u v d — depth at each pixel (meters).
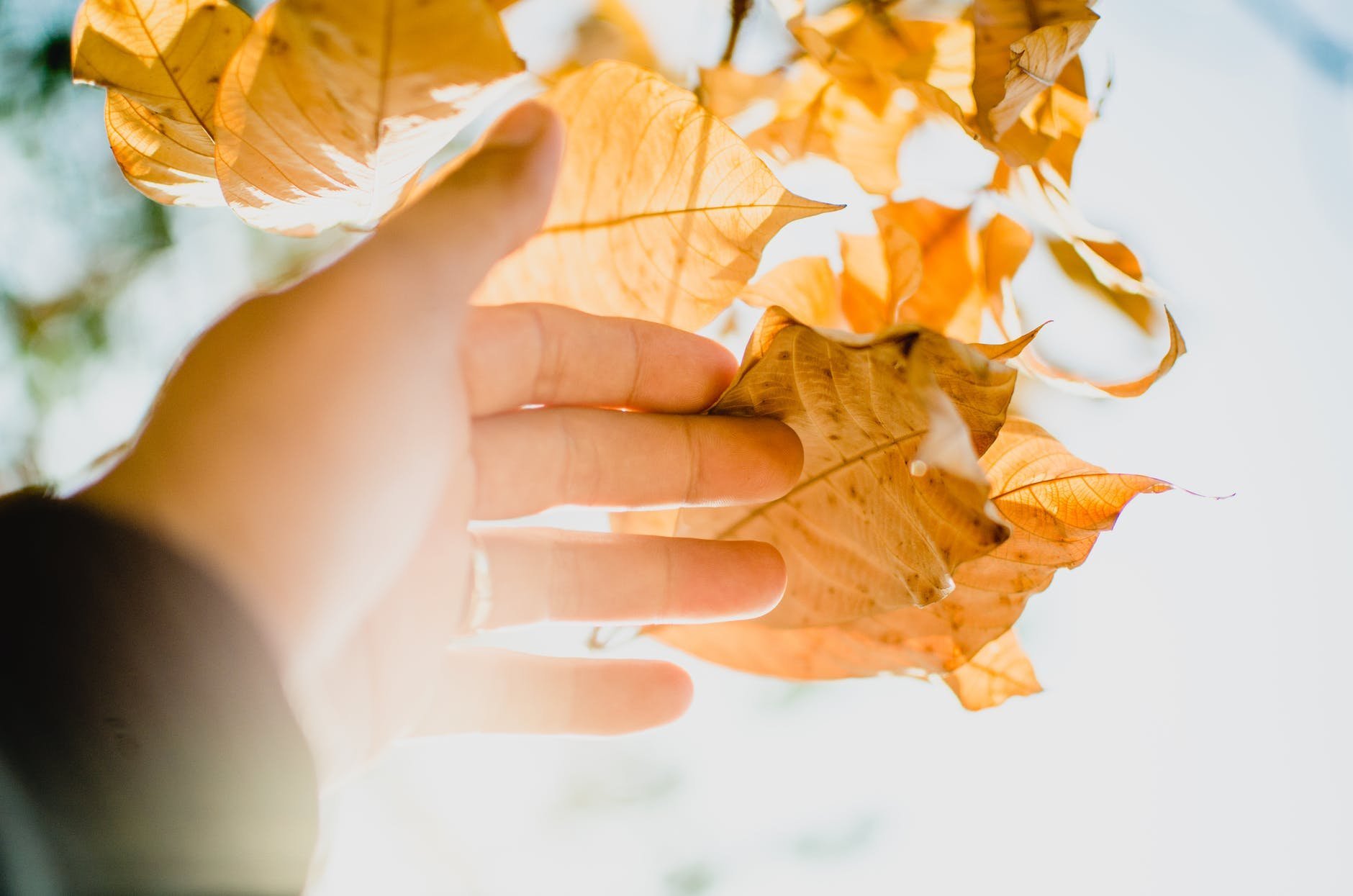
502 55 0.25
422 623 0.31
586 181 0.28
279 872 0.26
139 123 0.28
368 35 0.24
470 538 0.31
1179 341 0.27
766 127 0.30
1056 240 0.29
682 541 0.31
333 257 0.28
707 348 0.31
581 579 0.31
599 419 0.31
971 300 0.30
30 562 0.26
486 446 0.30
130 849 0.25
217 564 0.27
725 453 0.29
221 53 0.27
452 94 0.25
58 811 0.25
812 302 0.30
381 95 0.25
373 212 0.29
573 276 0.28
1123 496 0.28
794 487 0.29
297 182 0.27
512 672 0.33
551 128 0.27
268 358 0.27
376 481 0.28
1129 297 0.29
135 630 0.26
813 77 0.29
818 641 0.30
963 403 0.26
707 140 0.27
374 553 0.29
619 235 0.28
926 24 0.28
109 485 0.27
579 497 0.31
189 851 0.25
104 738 0.25
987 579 0.29
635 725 0.34
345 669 0.31
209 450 0.27
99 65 0.27
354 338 0.27
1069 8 0.26
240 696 0.26
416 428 0.28
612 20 0.29
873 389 0.27
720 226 0.28
